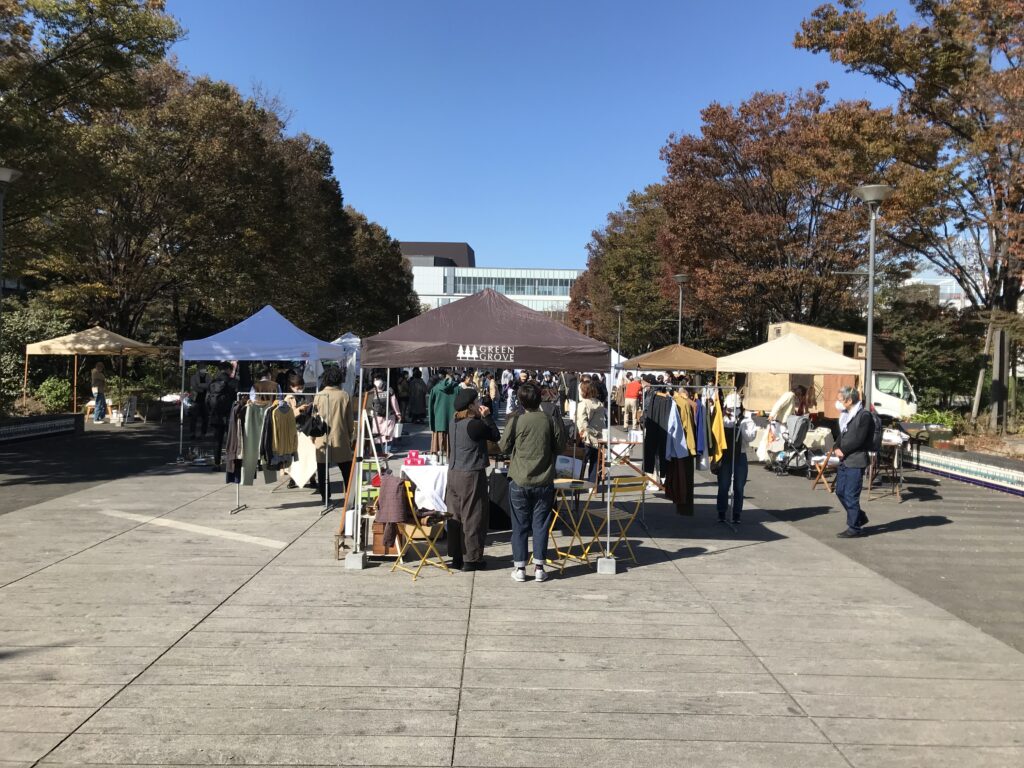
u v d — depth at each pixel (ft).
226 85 90.74
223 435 43.34
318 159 135.74
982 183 56.44
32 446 52.75
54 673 14.56
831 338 65.82
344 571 22.40
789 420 45.03
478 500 22.50
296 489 36.65
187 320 112.27
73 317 89.15
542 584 21.50
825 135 64.59
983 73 52.06
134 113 75.15
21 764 11.18
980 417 62.64
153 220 84.38
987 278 65.67
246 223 87.40
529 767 11.43
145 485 37.27
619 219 166.50
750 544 27.27
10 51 46.70
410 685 14.30
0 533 26.50
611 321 158.30
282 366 75.36
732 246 89.92
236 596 19.71
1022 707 13.87
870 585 22.15
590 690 14.25
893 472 39.47
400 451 54.03
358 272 162.30
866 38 57.36
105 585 20.43
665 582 21.97
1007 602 20.63
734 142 88.74
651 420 29.55
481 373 99.91
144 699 13.47
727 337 118.42
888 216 58.49
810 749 12.13
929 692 14.47
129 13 51.93
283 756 11.57
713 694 14.20
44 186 50.37
